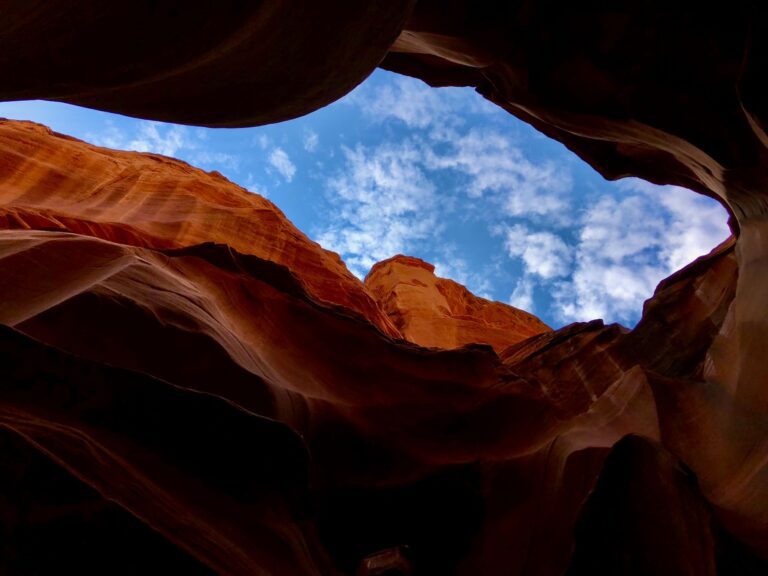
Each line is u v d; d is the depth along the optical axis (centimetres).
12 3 337
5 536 244
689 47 570
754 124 486
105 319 604
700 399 762
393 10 491
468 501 884
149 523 303
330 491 803
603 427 888
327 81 563
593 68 652
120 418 425
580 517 618
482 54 726
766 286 675
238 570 350
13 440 282
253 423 494
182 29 416
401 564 664
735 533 542
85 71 432
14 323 516
